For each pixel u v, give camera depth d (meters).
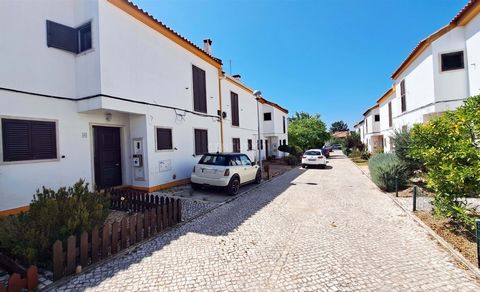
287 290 2.99
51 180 7.12
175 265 3.66
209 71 13.50
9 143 6.31
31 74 6.79
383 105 22.17
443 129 4.88
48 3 7.25
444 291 2.90
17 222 3.89
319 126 35.91
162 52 9.98
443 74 9.98
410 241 4.42
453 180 4.18
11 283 2.81
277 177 13.95
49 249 3.65
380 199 7.91
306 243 4.46
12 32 6.45
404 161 9.44
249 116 20.33
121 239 4.23
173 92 10.55
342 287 3.03
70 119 7.69
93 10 7.50
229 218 6.11
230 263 3.71
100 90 7.38
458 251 3.82
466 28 9.44
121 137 9.52
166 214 5.35
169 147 10.21
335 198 8.24
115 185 9.27
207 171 8.96
